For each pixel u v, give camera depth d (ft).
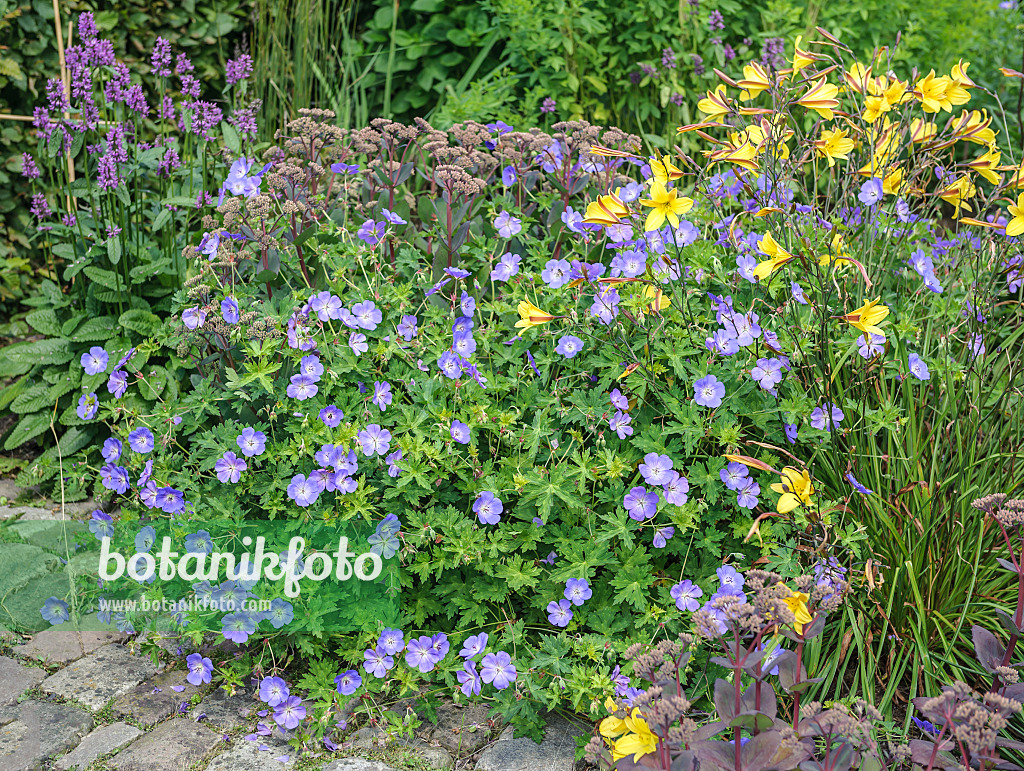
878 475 7.79
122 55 14.21
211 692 7.79
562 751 7.07
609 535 7.04
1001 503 6.43
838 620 7.73
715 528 7.63
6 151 13.46
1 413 12.26
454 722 7.49
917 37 15.30
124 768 6.82
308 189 10.26
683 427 7.33
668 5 14.28
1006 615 6.18
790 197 8.50
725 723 5.86
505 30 14.34
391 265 9.29
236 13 15.26
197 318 8.27
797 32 14.78
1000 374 8.93
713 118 8.27
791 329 8.09
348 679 7.25
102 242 11.60
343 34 15.53
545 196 10.57
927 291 9.34
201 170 12.53
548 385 8.20
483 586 7.59
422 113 15.78
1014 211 7.66
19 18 13.12
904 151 9.16
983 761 5.61
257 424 7.84
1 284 13.42
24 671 7.94
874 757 5.92
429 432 7.61
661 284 8.18
